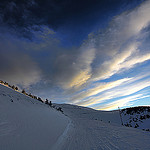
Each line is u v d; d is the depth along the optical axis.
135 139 8.38
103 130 12.32
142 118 35.47
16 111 7.38
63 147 6.23
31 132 6.02
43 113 12.06
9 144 4.08
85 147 6.44
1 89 10.92
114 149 6.08
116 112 55.31
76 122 19.34
